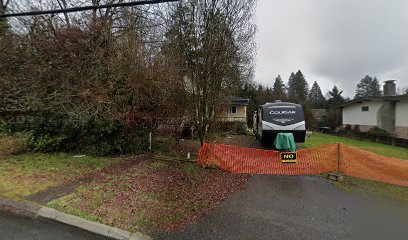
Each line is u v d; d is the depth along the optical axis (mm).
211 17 7477
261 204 4477
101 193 4617
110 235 3295
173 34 8102
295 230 3535
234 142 12938
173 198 4598
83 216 3674
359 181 5945
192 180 5750
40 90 8180
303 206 4418
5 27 10375
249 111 26266
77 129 8102
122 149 8156
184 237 3270
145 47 8414
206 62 7492
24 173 5699
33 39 8617
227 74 7910
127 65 7781
